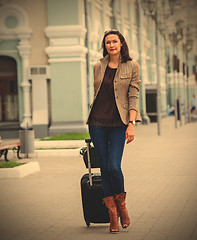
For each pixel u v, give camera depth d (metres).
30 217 8.09
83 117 27.44
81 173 13.65
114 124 6.73
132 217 7.79
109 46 6.79
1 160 17.48
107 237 6.54
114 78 6.78
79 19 27.14
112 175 6.62
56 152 18.62
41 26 27.66
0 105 29.50
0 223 7.69
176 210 8.27
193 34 73.00
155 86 45.69
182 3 68.81
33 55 27.86
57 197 9.96
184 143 23.31
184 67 45.28
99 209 7.03
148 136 28.36
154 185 11.04
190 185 10.96
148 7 29.72
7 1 27.84
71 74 27.34
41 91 27.72
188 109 46.72
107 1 35.09
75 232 6.94
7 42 28.27
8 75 29.22
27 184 11.82
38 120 27.67
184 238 6.44
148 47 51.59
